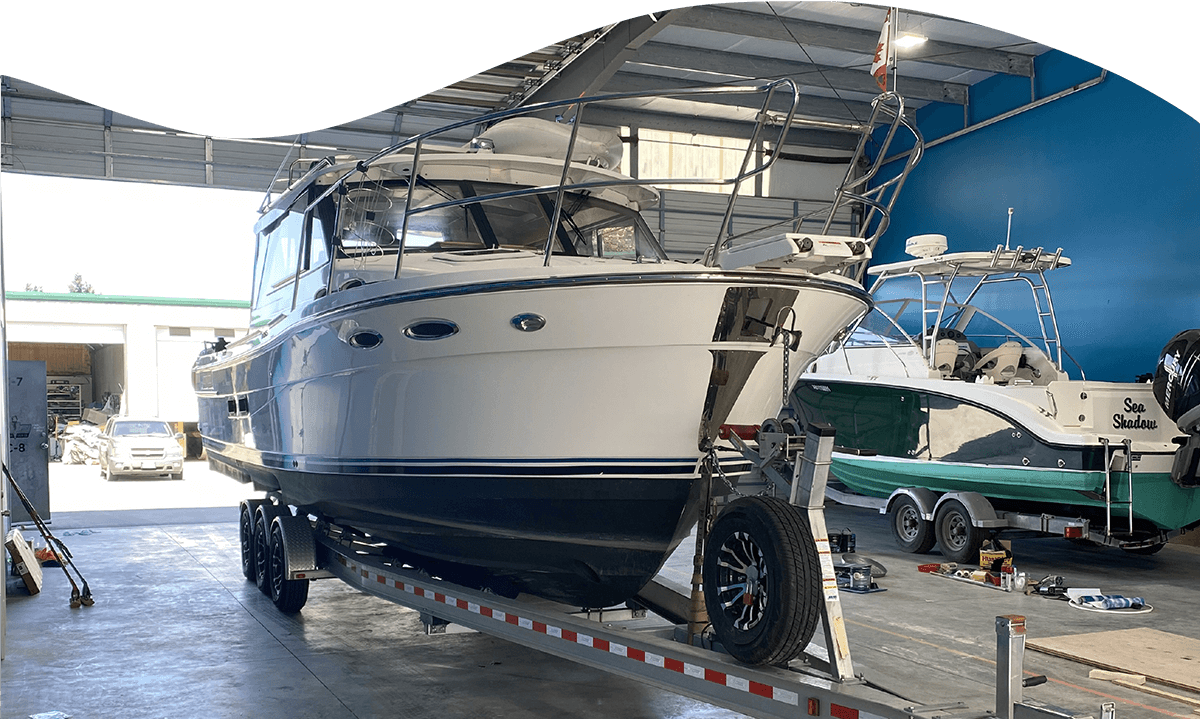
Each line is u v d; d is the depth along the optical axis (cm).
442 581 433
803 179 1414
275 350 528
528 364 358
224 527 964
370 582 485
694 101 1274
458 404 380
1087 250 1103
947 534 762
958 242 1295
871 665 449
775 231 1402
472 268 426
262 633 514
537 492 374
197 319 2342
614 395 349
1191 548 860
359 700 394
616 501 364
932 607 588
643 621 422
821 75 1230
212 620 545
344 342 429
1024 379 823
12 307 2189
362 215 485
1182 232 990
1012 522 731
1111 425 709
